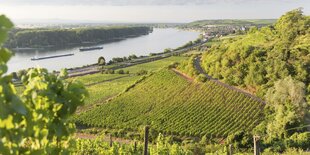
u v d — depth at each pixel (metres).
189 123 50.12
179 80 66.94
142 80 71.12
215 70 65.00
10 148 2.54
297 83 45.16
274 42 65.50
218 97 57.75
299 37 64.62
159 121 51.62
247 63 59.72
